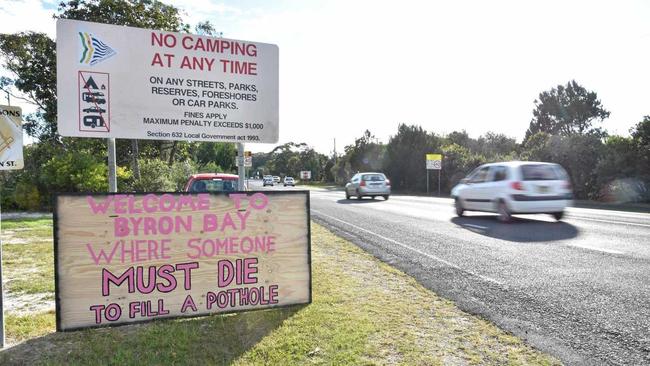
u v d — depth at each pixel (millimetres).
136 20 24203
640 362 3518
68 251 4168
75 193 4203
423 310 4773
